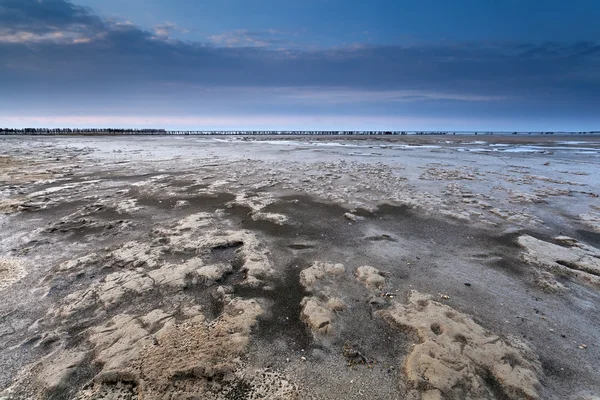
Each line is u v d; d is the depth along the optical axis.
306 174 18.23
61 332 4.64
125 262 6.75
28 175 16.53
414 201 12.17
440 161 25.91
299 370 4.00
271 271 6.56
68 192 12.95
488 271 6.73
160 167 20.50
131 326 4.69
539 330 4.84
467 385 3.73
